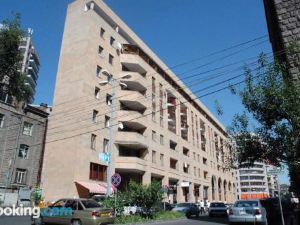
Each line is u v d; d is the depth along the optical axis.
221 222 21.34
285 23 12.59
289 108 11.13
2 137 33.09
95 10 42.72
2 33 25.89
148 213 22.45
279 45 14.63
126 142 41.28
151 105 48.81
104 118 39.47
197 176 63.97
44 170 35.97
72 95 37.25
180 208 30.58
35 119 37.22
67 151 35.12
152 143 46.94
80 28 40.53
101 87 39.78
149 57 52.06
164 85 55.19
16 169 33.94
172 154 53.59
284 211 27.06
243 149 13.04
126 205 21.86
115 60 44.00
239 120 13.41
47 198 34.16
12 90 27.39
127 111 42.59
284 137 11.34
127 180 42.81
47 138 37.41
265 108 11.84
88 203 16.27
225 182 85.31
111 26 45.22
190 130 64.56
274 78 11.92
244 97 12.30
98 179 36.69
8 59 26.16
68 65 39.19
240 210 18.50
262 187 136.25
